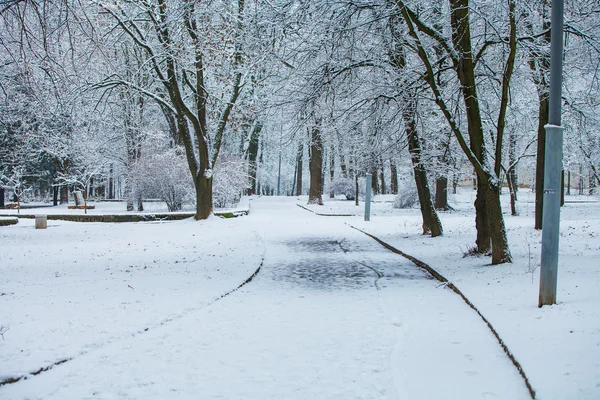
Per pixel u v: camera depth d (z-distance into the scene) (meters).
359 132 16.94
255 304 8.69
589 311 6.63
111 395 4.65
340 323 7.38
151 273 11.36
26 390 4.70
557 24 7.29
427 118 18.52
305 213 34.19
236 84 25.16
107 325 6.81
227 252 15.20
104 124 29.33
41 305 7.92
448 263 12.48
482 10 13.00
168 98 29.86
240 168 34.00
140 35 22.06
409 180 39.22
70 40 10.35
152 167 29.56
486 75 13.98
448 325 7.14
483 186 11.88
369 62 13.59
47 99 14.54
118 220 25.91
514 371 5.22
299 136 16.78
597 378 4.45
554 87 7.31
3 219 24.62
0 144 35.38
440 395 4.66
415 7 13.50
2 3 9.15
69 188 47.09
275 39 13.84
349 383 5.00
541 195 17.94
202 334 6.72
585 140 21.11
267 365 5.54
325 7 12.77
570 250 12.99
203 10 20.62
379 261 14.22
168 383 4.98
